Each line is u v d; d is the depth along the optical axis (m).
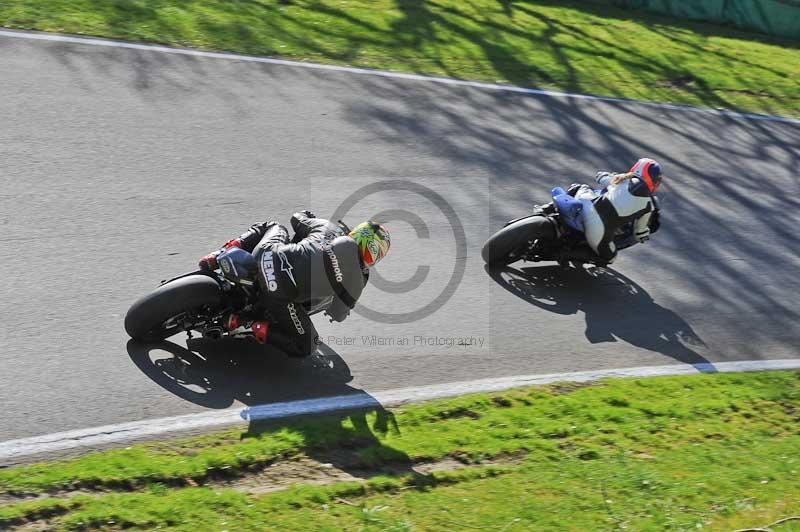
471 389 22.42
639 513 17.92
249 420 19.77
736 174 39.75
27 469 17.08
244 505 16.61
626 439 20.91
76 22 41.34
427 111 39.75
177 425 19.27
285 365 22.17
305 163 33.22
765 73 55.53
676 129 43.62
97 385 20.31
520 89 44.56
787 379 25.25
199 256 26.30
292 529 16.09
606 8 65.38
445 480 18.34
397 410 20.91
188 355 21.91
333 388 21.56
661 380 24.17
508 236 27.78
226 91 37.81
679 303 28.75
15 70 35.97
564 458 19.73
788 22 67.00
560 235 28.42
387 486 17.83
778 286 30.83
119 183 29.67
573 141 39.72
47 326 22.17
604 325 26.72
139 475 17.20
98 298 23.59
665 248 32.19
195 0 47.47
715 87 51.06
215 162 32.12
